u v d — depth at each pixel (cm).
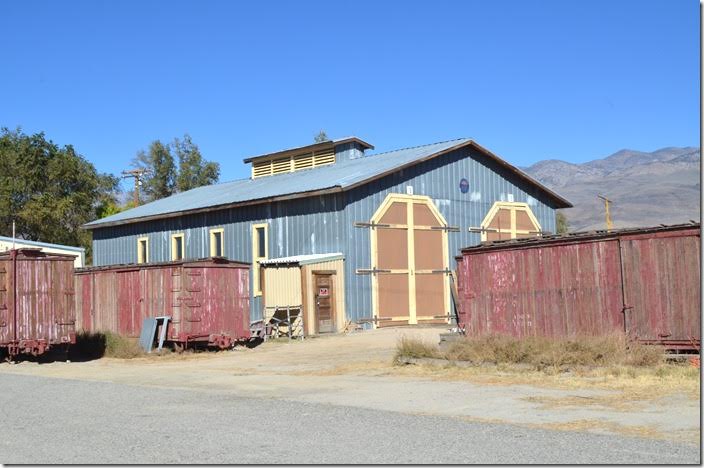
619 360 1473
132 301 2466
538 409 1138
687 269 1519
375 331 2734
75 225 5600
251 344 2527
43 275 2178
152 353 2311
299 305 2686
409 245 3038
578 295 1669
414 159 3061
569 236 1692
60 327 2189
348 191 2853
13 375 1844
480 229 3319
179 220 3509
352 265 2841
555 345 1573
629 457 805
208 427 1040
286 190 3066
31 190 5409
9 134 5728
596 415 1070
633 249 1589
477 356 1638
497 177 3441
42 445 941
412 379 1529
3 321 2105
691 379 1330
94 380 1697
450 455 835
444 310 3119
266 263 2798
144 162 7862
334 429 1007
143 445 927
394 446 890
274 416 1123
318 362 1936
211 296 2386
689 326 1507
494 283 1812
